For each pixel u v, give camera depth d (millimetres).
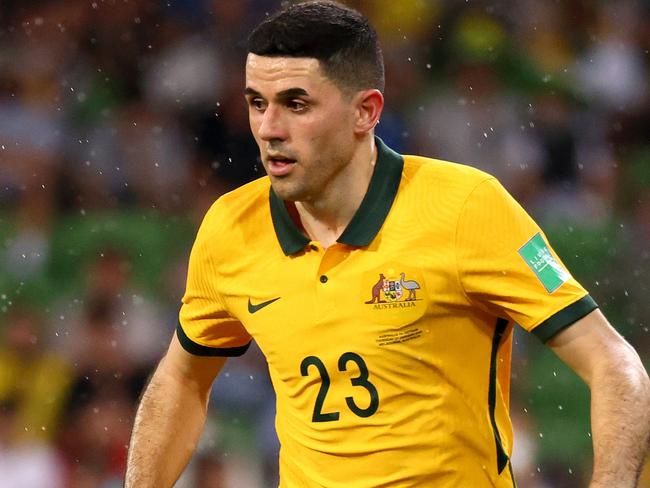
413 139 34906
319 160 10305
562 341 10188
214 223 11195
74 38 35656
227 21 35688
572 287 10234
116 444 27156
